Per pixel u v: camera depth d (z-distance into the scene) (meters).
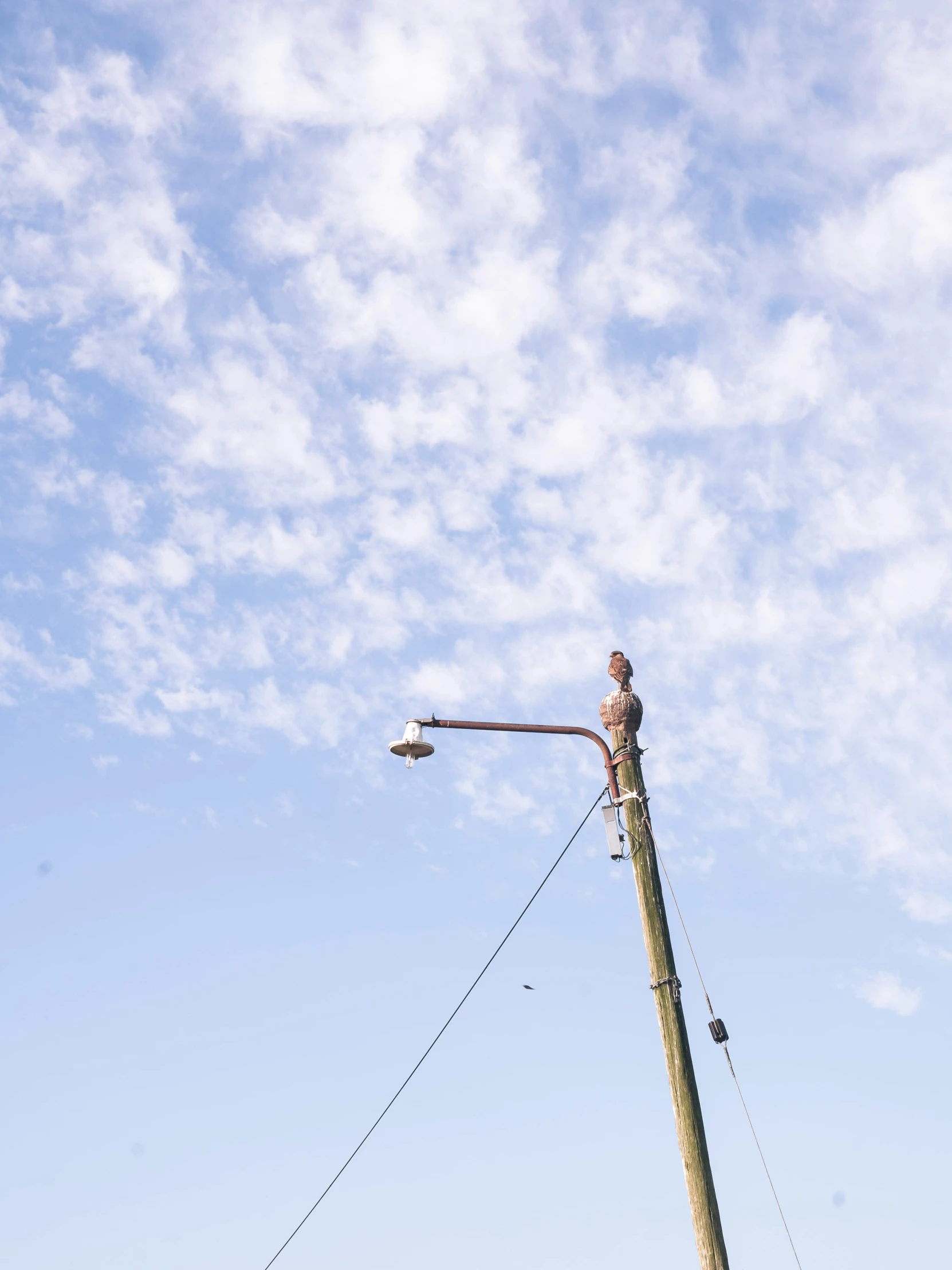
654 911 13.12
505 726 14.73
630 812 13.63
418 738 14.98
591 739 14.26
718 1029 13.00
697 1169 12.02
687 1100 12.32
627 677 14.39
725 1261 11.64
